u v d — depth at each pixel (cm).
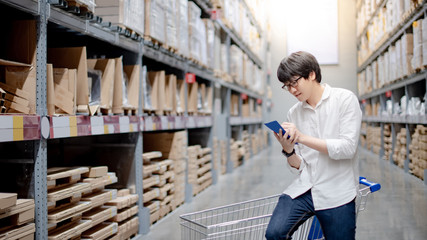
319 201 194
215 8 670
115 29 320
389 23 785
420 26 571
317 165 198
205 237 198
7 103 218
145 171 392
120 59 339
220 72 728
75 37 359
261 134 1382
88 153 390
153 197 406
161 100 435
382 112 980
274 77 1577
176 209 480
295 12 1419
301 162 207
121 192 354
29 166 229
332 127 195
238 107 1026
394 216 413
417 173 660
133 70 375
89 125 280
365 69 1243
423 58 549
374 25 984
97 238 289
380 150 1016
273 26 1568
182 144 503
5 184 233
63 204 269
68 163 394
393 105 862
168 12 439
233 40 887
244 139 1041
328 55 1435
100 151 386
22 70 231
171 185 465
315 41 1423
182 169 502
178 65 495
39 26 232
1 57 233
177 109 507
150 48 407
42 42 232
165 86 469
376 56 1023
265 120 1491
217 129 672
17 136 205
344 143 186
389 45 835
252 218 204
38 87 230
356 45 1409
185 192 521
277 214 198
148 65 544
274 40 1571
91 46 389
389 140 928
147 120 396
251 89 1081
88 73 313
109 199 316
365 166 834
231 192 586
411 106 697
